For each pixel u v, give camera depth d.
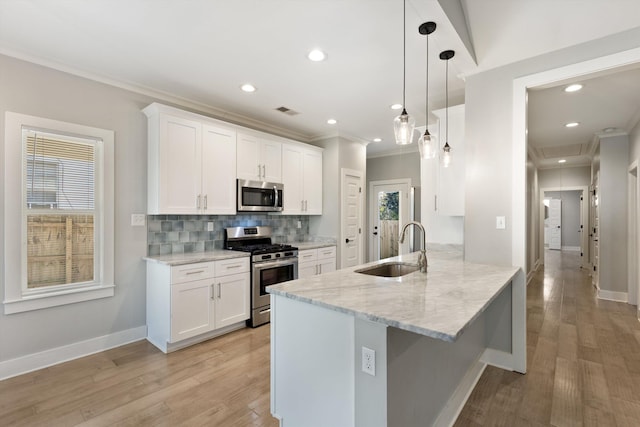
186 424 1.81
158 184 2.88
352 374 1.40
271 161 3.95
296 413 1.65
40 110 2.45
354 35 2.12
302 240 4.84
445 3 1.76
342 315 1.44
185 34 2.13
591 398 2.07
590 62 2.08
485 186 2.51
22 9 1.86
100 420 1.84
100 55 2.41
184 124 3.07
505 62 2.38
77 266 2.67
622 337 3.14
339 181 4.67
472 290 1.63
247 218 4.02
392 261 2.64
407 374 1.41
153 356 2.67
